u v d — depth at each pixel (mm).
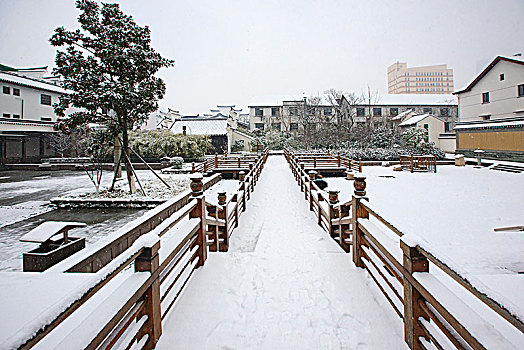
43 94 24891
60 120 10227
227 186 13070
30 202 9781
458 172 16188
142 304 1885
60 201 9094
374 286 2912
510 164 17047
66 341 1210
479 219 6809
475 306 1861
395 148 25312
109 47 9680
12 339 934
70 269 1955
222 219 4613
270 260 3709
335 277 3143
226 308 2551
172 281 2416
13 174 18047
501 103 21453
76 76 9969
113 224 7363
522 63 19734
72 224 3551
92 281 1323
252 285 2998
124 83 9805
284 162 21641
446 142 29031
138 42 10391
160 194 10148
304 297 2744
